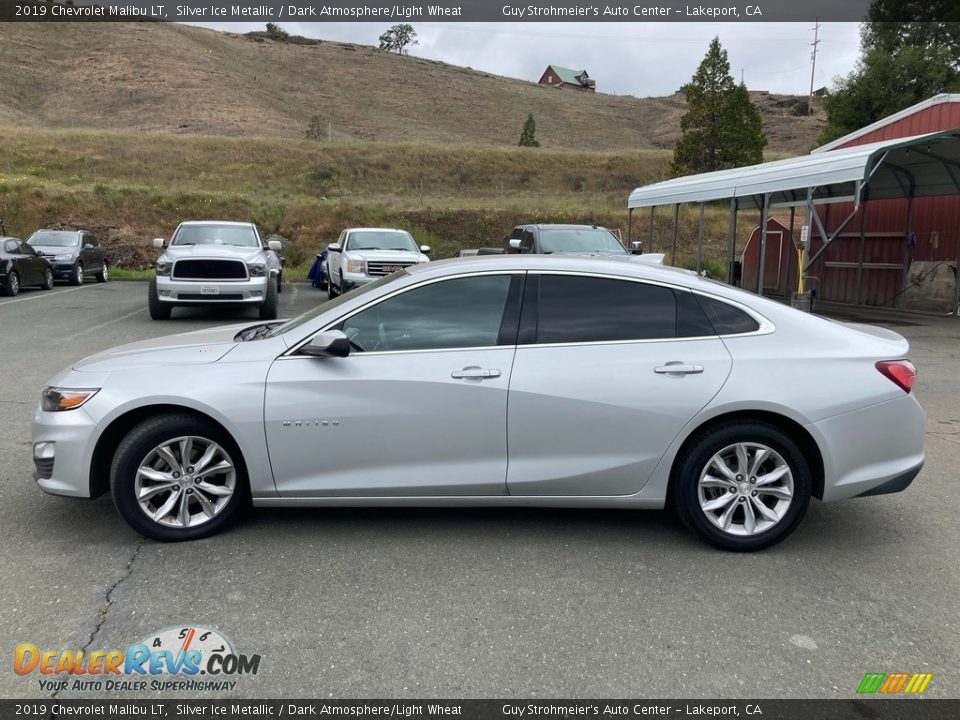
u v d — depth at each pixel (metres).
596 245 14.12
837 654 3.11
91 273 23.00
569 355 4.02
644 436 3.98
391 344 4.07
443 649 3.11
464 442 4.00
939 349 11.79
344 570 3.81
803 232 14.87
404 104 93.06
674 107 114.56
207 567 3.81
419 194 40.78
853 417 3.98
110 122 60.94
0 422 6.60
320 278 22.42
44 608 3.39
